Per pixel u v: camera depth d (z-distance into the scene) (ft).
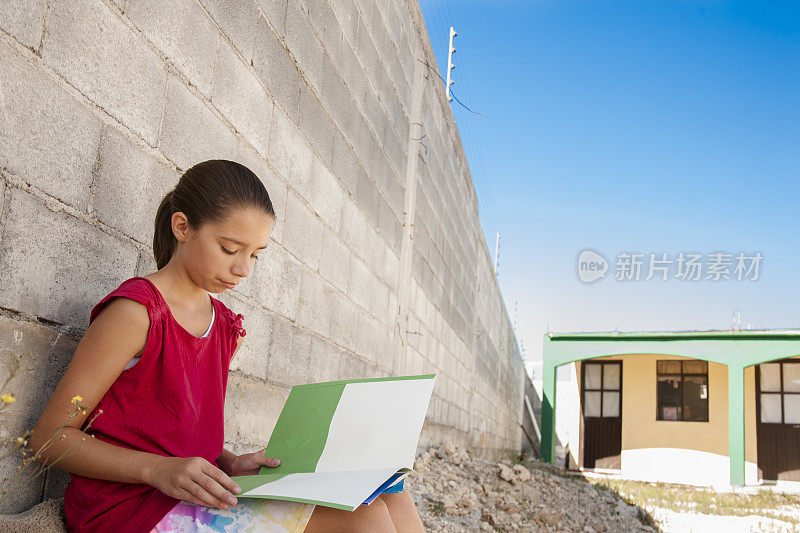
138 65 6.78
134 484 4.49
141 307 4.65
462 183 29.48
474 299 33.86
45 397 5.56
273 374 10.51
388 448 5.18
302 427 5.72
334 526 4.60
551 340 44.09
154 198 7.22
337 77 12.97
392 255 17.66
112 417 4.71
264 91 9.78
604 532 21.26
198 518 4.36
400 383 5.71
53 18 5.50
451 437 27.55
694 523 25.52
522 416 61.87
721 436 42.14
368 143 15.23
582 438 44.88
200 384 5.23
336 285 13.35
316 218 12.10
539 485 23.93
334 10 12.69
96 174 6.19
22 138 5.22
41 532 4.65
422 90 20.43
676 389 43.91
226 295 8.87
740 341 39.47
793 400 40.83
